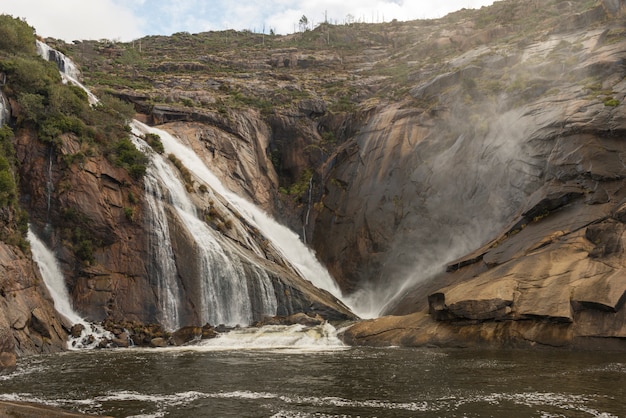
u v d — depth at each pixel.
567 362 25.48
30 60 47.00
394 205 53.84
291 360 28.03
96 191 41.22
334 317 43.50
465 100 56.56
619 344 28.38
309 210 62.53
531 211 40.00
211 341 36.22
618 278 29.89
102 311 38.09
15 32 52.97
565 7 85.81
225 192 59.25
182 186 48.75
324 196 61.81
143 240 41.47
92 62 89.44
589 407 17.58
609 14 63.44
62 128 42.47
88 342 34.31
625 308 28.78
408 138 58.31
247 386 21.55
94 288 38.56
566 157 41.50
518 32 80.81
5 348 26.23
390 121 61.75
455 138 54.97
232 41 134.38
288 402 18.97
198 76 87.88
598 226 33.62
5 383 22.05
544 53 60.59
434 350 31.23
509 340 30.70
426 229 49.78
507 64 62.62
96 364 26.77
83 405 18.55
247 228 52.34
